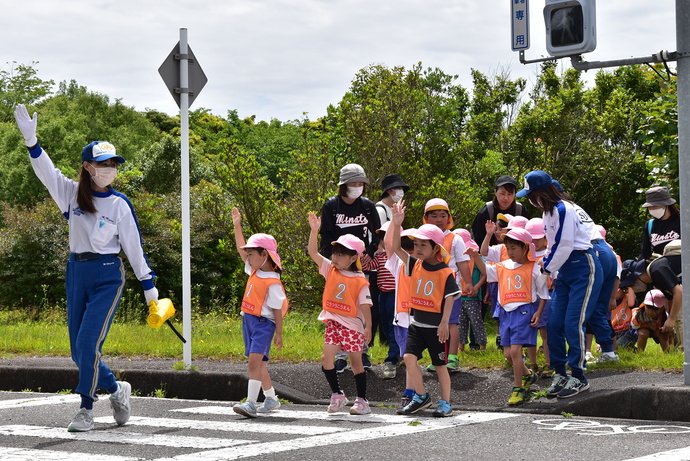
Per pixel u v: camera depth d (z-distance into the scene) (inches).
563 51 278.8
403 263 277.7
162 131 2847.0
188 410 275.9
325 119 760.3
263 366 268.4
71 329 239.5
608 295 313.6
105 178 234.5
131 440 215.5
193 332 516.1
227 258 866.8
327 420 252.1
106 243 237.5
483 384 299.7
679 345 371.9
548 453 190.9
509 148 998.4
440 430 226.2
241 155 683.4
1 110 2438.5
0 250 835.4
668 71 264.5
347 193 328.8
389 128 700.0
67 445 209.2
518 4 288.8
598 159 968.9
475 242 363.3
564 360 279.4
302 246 655.1
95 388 232.7
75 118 2378.2
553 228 269.6
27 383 357.4
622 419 248.2
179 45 339.6
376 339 457.4
